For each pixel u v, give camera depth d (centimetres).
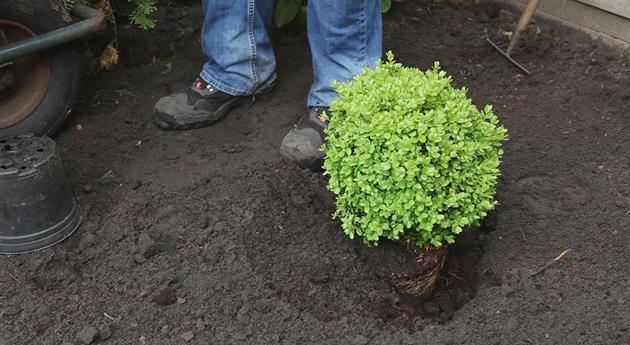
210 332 215
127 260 228
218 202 242
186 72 287
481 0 324
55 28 246
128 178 249
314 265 229
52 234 230
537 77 287
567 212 242
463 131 213
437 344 213
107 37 294
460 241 238
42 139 232
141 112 271
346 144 216
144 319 217
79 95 271
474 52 298
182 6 319
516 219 240
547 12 310
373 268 230
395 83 218
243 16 257
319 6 246
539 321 217
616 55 295
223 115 269
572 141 263
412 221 214
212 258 229
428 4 323
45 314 217
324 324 217
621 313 218
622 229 237
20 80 249
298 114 272
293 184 248
